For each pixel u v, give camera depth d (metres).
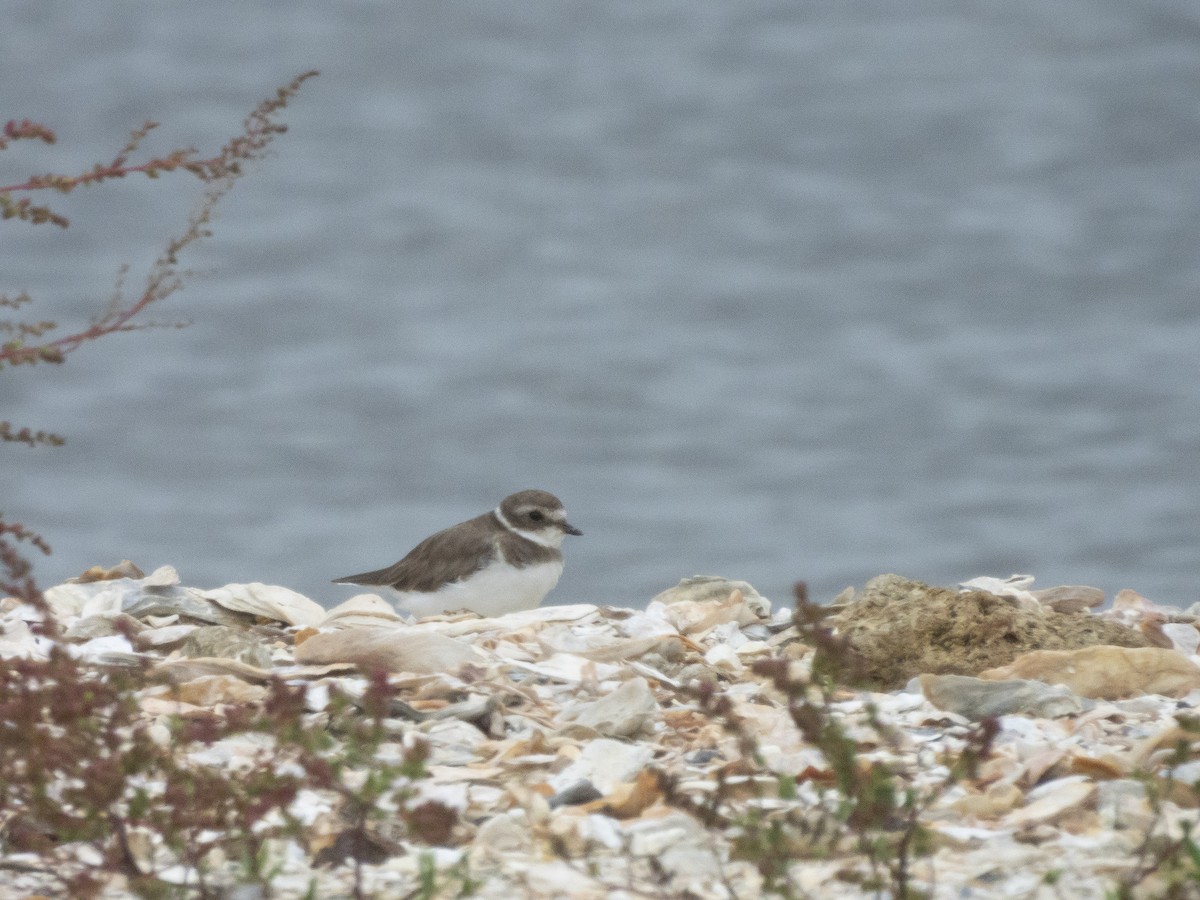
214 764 6.12
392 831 5.59
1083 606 9.22
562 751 6.27
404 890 5.18
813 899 5.04
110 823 5.29
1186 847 4.89
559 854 5.31
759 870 5.04
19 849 5.56
